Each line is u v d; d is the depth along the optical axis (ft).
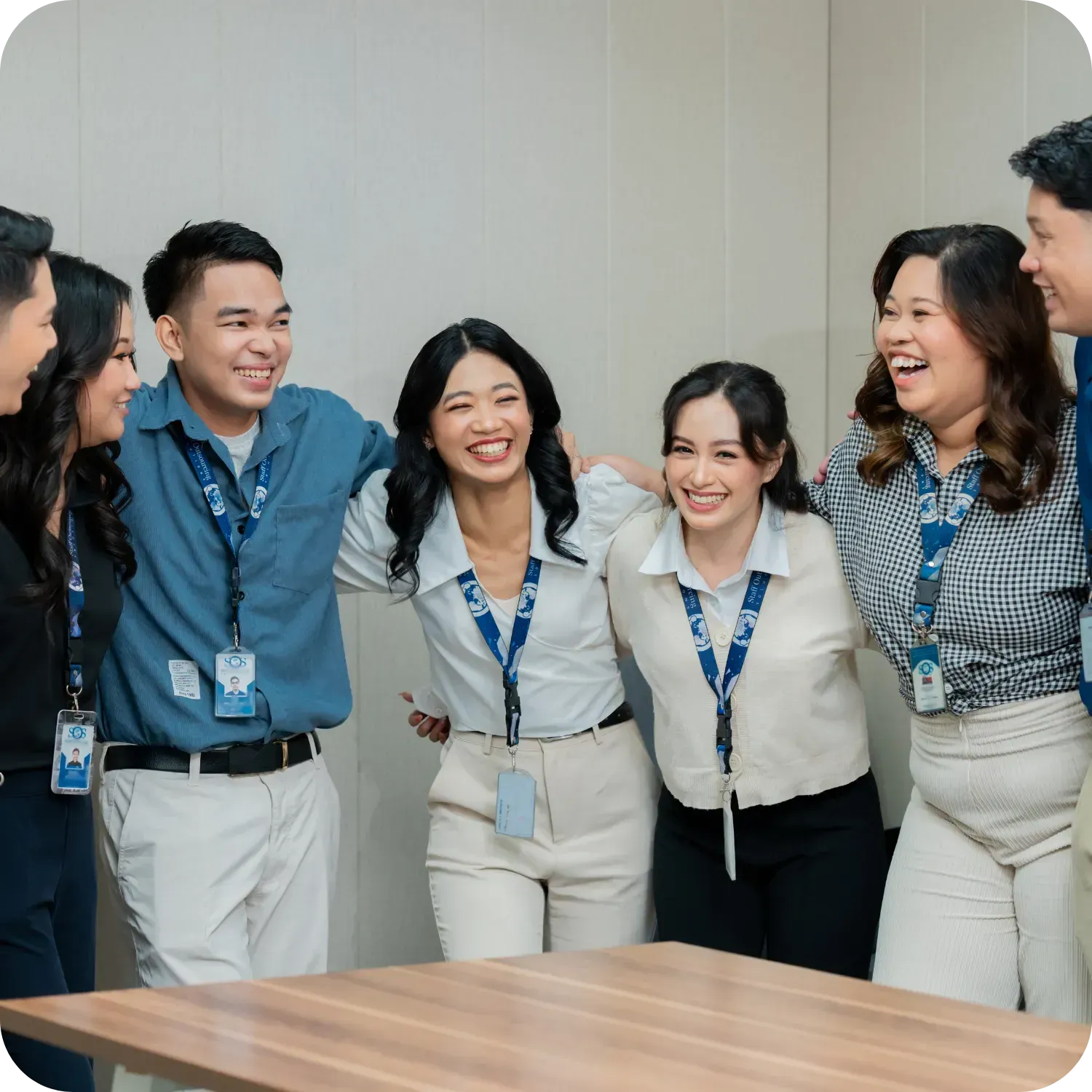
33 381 8.04
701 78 14.10
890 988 6.25
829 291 14.80
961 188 12.84
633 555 10.25
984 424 8.97
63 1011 5.73
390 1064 5.18
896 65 13.65
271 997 5.96
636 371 13.93
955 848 9.34
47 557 8.05
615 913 10.70
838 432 14.73
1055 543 8.69
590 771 10.50
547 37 13.30
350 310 12.47
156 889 9.46
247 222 11.96
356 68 12.37
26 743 8.26
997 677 8.95
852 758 10.18
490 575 10.47
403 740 13.08
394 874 13.10
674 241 14.03
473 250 13.02
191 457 9.62
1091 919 8.27
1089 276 7.88
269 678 9.70
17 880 8.15
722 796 10.05
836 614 9.93
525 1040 5.48
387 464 10.69
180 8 11.57
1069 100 11.59
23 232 7.38
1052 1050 5.49
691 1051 5.40
